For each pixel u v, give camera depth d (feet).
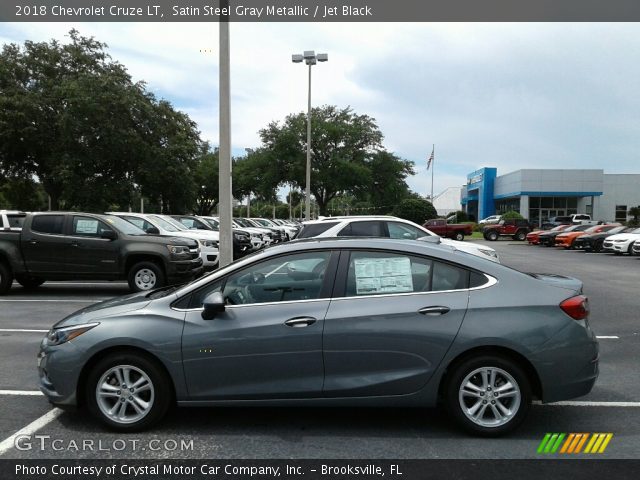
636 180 186.70
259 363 13.29
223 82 40.40
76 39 107.14
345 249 14.03
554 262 69.82
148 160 103.55
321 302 13.51
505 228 134.00
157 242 37.96
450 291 13.52
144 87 108.37
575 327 13.28
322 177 138.51
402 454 12.46
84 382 13.85
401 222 34.55
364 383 13.16
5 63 98.02
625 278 50.39
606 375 18.84
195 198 120.06
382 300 13.44
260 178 146.41
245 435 13.58
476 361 13.14
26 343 23.50
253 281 13.99
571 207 179.83
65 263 37.45
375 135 152.76
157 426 14.14
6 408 15.55
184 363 13.35
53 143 99.71
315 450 12.71
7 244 37.47
